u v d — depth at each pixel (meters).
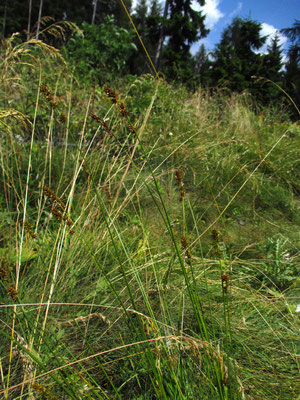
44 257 1.54
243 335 1.31
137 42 18.69
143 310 1.36
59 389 1.02
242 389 0.83
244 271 1.83
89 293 1.43
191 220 2.32
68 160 2.55
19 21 21.58
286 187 3.28
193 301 0.93
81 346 1.22
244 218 2.64
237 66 15.38
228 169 3.13
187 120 3.78
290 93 10.33
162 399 0.89
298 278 1.72
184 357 1.15
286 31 11.67
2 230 1.72
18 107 2.63
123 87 4.34
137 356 1.16
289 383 1.11
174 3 18.86
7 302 1.20
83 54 5.09
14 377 1.05
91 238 1.65
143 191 2.47
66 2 26.06
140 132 1.69
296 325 1.40
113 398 1.06
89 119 2.99
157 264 1.63
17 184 2.21
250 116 4.73
